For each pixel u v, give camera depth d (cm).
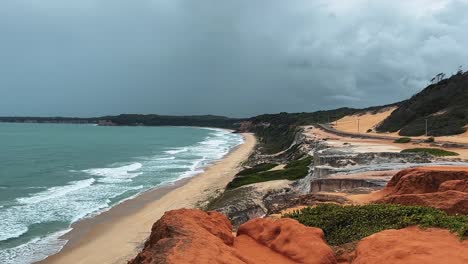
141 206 4094
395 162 3447
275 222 1266
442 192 1631
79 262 2603
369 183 2570
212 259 886
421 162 3266
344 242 1277
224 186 4991
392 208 1405
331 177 2834
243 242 1247
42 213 3741
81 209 3928
